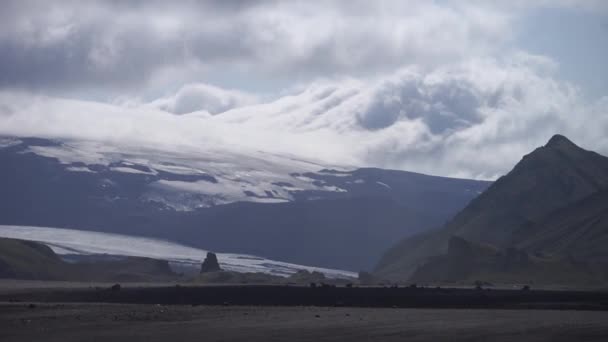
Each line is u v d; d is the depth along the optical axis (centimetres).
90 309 12550
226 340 8638
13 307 12825
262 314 11638
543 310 12600
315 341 8538
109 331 9531
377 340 8581
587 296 14375
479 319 10706
